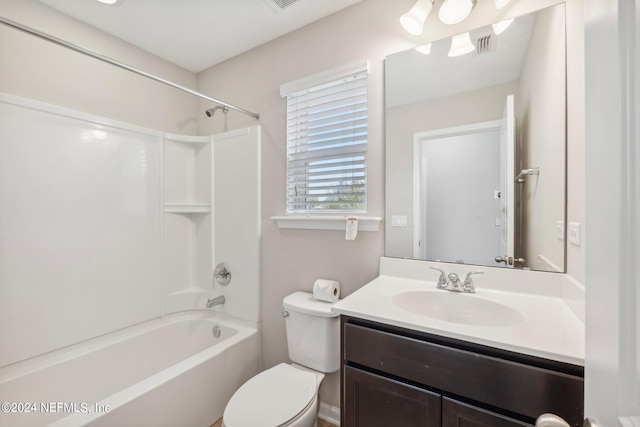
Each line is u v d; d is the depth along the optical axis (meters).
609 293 0.37
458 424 0.86
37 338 1.48
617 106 0.35
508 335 0.84
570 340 0.80
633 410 0.31
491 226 1.29
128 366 1.81
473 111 1.32
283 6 1.59
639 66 0.30
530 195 1.20
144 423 1.24
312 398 1.24
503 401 0.80
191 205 2.15
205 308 2.18
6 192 1.39
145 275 1.97
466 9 1.24
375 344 1.00
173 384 1.36
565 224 1.08
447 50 1.36
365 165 1.58
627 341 0.33
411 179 1.45
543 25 1.16
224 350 1.65
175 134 2.17
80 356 1.62
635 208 0.31
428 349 0.91
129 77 1.93
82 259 1.67
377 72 1.53
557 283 1.13
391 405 0.97
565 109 1.08
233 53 2.06
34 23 1.51
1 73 1.40
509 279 1.23
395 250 1.49
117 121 1.83
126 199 1.88
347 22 1.61
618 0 0.34
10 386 1.37
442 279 1.30
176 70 2.21
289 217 1.75
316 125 1.74
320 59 1.70
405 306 1.22
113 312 1.80
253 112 1.99
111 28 1.77
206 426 1.53
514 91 1.24
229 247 2.08
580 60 0.96
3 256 1.38
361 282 1.58
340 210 1.66
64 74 1.62
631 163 0.32
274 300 1.89
